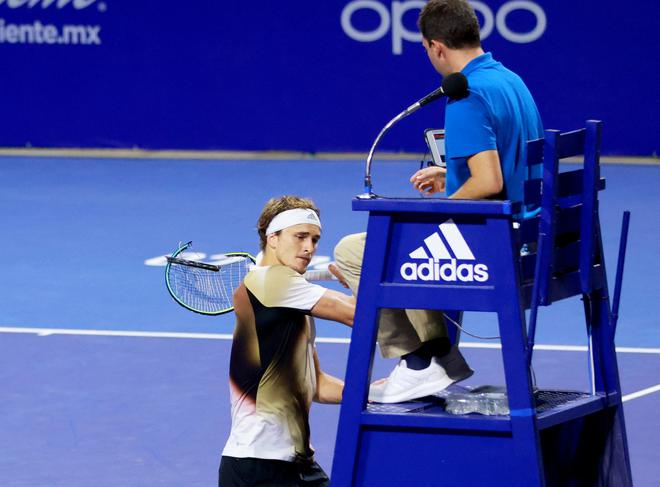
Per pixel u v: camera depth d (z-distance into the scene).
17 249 43.53
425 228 14.35
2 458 22.75
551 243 14.67
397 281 14.48
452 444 14.46
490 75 16.00
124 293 36.78
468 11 16.30
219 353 29.86
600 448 16.48
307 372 17.17
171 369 28.48
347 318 16.67
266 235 17.25
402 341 15.71
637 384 27.19
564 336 31.59
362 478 14.74
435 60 16.61
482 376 27.61
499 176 15.52
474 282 14.21
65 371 28.41
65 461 22.58
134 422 24.70
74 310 34.72
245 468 16.94
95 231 46.44
